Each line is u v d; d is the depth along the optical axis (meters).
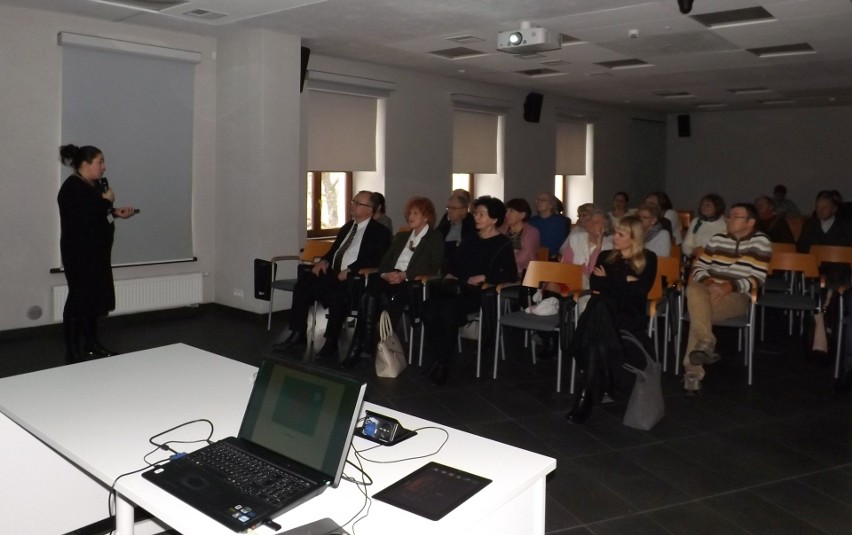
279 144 6.57
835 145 11.95
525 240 5.46
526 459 1.84
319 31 6.36
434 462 1.79
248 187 6.57
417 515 1.54
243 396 2.27
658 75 8.54
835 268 5.71
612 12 5.37
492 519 1.66
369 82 8.02
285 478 1.66
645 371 3.89
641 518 2.86
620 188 12.45
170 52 6.38
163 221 6.55
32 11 5.62
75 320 4.90
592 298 3.97
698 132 13.27
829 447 3.64
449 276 4.90
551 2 5.10
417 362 5.19
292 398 1.83
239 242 6.69
